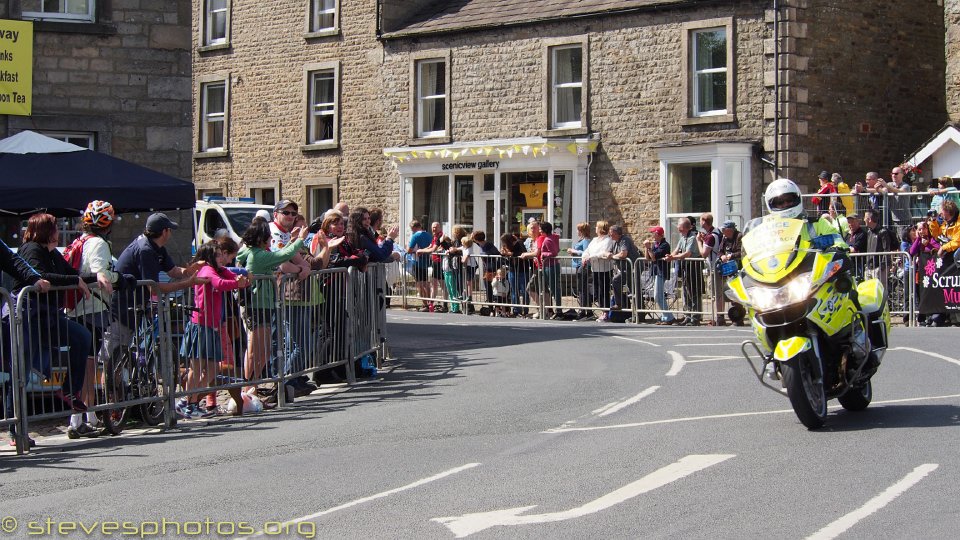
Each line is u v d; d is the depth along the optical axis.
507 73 29.30
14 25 17.55
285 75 33.56
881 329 9.62
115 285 10.36
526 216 28.95
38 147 13.86
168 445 9.66
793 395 8.79
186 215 18.70
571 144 27.64
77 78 18.06
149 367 10.73
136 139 18.47
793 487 7.21
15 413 9.45
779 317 8.82
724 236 20.62
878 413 9.87
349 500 7.24
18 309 9.46
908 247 19.97
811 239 9.11
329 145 32.62
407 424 10.14
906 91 27.75
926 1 28.20
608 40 27.72
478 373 13.65
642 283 21.50
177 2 18.69
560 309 22.86
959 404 10.16
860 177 26.77
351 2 32.22
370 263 14.65
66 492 7.79
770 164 25.61
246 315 11.70
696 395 11.22
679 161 26.53
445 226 30.67
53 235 10.27
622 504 6.90
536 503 6.99
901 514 6.49
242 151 34.50
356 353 13.75
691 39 26.61
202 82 35.31
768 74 25.58
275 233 14.31
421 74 31.12
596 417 10.18
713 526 6.35
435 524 6.56
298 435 9.82
